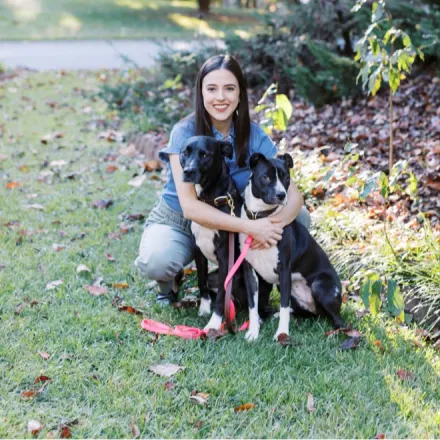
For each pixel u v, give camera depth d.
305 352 3.45
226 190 3.61
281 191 3.39
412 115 6.76
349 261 4.34
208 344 3.52
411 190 4.14
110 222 5.38
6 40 17.38
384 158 6.04
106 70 12.30
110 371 3.25
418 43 7.23
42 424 2.83
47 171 6.66
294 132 7.06
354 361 3.38
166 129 7.34
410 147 6.10
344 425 2.83
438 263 3.90
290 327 3.81
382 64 4.55
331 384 3.14
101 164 6.92
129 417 2.89
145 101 8.52
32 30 19.52
